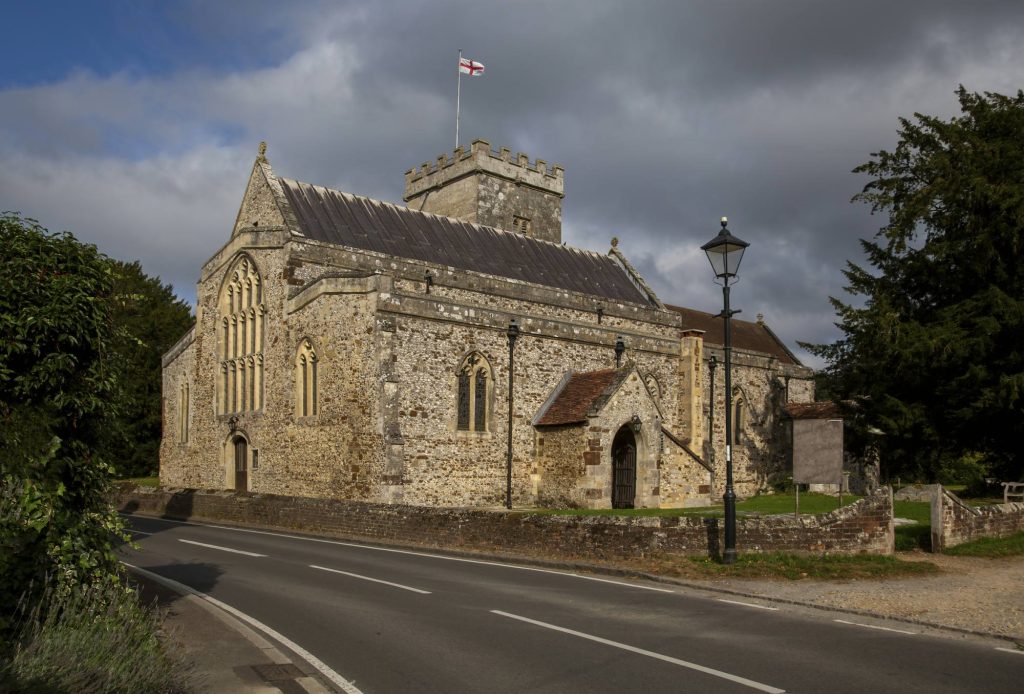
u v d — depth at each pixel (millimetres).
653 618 12125
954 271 29000
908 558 17984
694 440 39594
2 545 7770
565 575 16641
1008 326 26188
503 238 43250
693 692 8336
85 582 9055
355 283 30047
